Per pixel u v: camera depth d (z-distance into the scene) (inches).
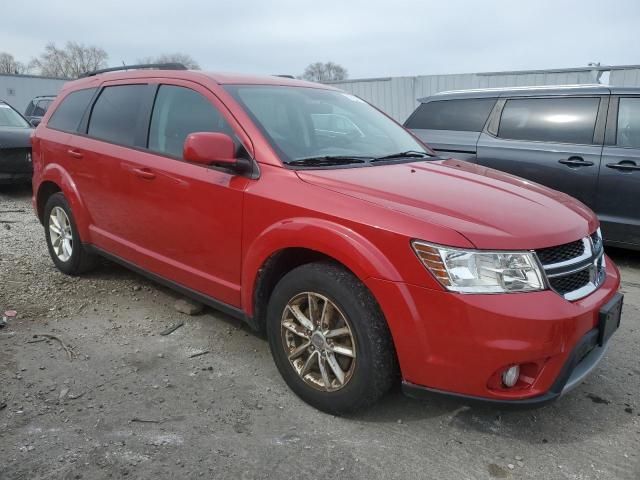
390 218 100.7
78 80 197.0
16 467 95.3
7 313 158.6
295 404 117.5
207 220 132.0
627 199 213.3
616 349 147.6
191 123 141.8
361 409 110.2
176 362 134.4
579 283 105.7
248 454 100.9
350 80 734.5
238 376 128.6
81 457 98.5
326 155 132.3
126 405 115.3
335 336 109.3
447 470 98.3
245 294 125.3
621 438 108.9
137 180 150.6
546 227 102.9
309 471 97.0
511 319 91.8
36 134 199.6
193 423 109.8
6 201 338.0
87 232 177.0
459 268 94.1
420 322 96.6
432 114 272.1
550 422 113.8
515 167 239.6
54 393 119.0
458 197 111.1
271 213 117.0
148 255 152.6
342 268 108.1
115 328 152.5
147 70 165.8
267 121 132.9
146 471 95.6
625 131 217.0
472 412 116.2
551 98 236.5
